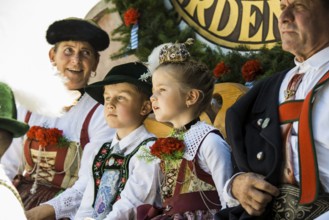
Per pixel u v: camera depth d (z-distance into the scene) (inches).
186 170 211.6
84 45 278.4
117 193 232.7
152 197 225.1
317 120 179.8
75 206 248.7
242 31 270.4
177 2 279.9
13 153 268.7
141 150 228.8
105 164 237.8
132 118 238.4
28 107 159.8
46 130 258.4
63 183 260.1
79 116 263.9
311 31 188.1
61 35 277.1
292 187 181.6
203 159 210.7
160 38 276.7
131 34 281.3
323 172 178.7
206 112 252.8
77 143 261.0
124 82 238.8
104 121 260.7
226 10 273.0
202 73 219.6
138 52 279.1
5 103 152.9
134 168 229.3
